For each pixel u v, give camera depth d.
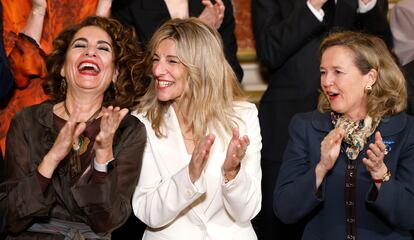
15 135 6.86
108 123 6.30
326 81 7.43
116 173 6.57
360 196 7.28
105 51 7.16
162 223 6.86
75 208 6.77
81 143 6.91
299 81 9.39
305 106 9.31
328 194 7.41
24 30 8.27
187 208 7.04
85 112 7.13
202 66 7.09
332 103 7.46
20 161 6.79
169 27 7.19
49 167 6.43
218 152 7.10
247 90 11.36
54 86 7.37
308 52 9.42
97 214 6.54
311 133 7.62
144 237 7.22
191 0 9.53
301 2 9.60
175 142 7.14
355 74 7.35
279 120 9.45
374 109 7.41
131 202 7.23
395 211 7.09
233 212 6.91
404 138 7.37
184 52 7.03
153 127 7.17
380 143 6.79
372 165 6.91
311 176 7.23
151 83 7.35
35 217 6.82
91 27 7.24
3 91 7.90
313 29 9.36
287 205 7.38
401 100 7.48
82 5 8.69
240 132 7.22
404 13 9.97
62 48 7.30
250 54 11.33
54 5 8.53
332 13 9.69
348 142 7.39
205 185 6.67
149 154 7.17
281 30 9.49
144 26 9.11
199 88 7.12
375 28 9.75
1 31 7.88
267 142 9.53
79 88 7.04
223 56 7.28
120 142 6.96
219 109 7.18
